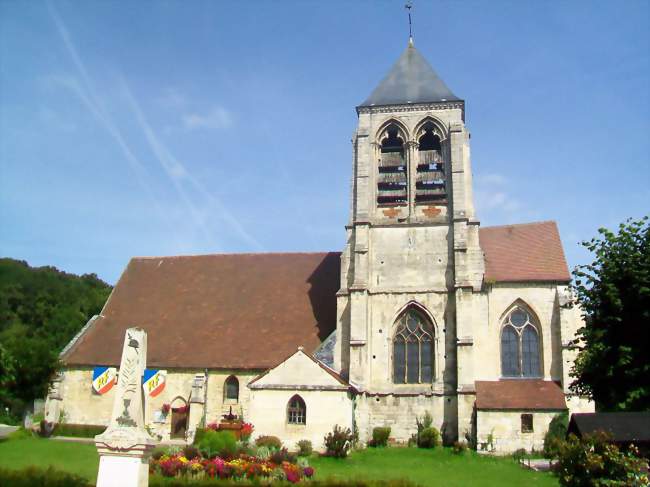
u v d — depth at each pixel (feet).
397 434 159.22
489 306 170.19
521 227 187.62
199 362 172.45
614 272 119.34
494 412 151.53
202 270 203.51
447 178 173.88
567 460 79.36
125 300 198.39
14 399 175.94
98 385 175.11
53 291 383.04
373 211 175.32
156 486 89.56
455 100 176.45
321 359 165.58
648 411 106.93
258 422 149.69
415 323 166.71
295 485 93.61
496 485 106.22
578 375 127.65
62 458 120.57
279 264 199.93
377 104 180.04
